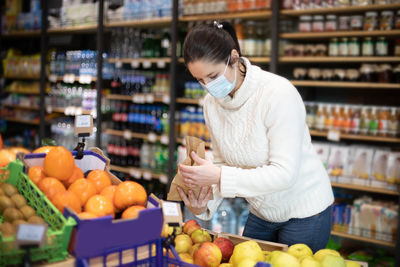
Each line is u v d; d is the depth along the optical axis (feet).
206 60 4.88
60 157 4.73
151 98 14.35
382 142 11.63
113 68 15.99
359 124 11.05
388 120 10.71
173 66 13.21
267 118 5.26
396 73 10.63
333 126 11.33
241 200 12.85
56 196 4.38
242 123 5.63
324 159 11.40
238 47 5.58
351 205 11.21
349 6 10.72
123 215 4.50
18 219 4.24
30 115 18.99
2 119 20.11
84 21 16.05
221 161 6.31
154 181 15.03
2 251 3.57
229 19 12.65
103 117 15.93
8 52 19.98
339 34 11.03
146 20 14.07
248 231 6.48
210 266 4.57
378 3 10.47
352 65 11.82
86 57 16.53
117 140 16.11
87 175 5.35
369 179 10.85
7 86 20.06
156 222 4.16
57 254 3.78
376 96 11.89
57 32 17.21
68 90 17.22
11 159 5.72
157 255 4.26
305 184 5.67
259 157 5.59
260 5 11.74
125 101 15.85
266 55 12.17
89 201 4.54
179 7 13.21
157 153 14.66
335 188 11.87
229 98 5.62
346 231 11.07
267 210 5.90
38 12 18.07
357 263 4.58
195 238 5.17
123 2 15.11
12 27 19.16
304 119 5.32
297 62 12.23
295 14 11.62
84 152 5.65
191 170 5.03
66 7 16.70
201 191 5.49
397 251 9.92
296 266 4.23
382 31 10.53
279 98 5.16
